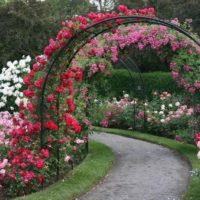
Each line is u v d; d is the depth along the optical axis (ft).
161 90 66.69
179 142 42.91
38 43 68.13
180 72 36.40
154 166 33.42
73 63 33.94
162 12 88.89
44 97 26.81
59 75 27.25
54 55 26.86
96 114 38.22
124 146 42.42
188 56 35.47
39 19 68.08
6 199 24.30
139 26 35.35
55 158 27.45
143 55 38.32
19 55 68.74
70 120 27.66
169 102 55.16
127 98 58.49
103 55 35.73
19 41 67.31
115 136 49.21
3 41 67.72
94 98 37.68
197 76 35.94
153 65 70.28
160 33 35.06
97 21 26.71
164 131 48.98
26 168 25.36
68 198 24.39
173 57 35.96
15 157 25.32
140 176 30.27
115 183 28.40
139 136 47.75
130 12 30.89
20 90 38.29
